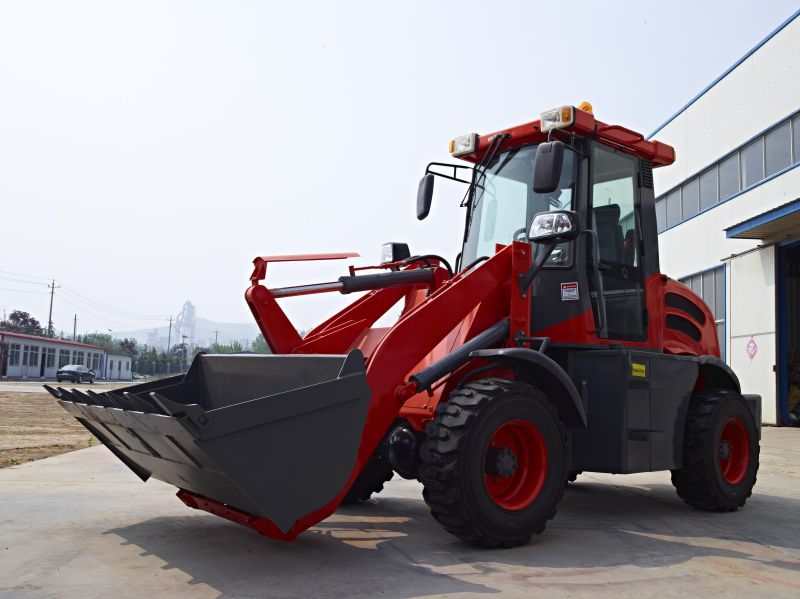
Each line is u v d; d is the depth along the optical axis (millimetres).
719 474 4781
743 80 14719
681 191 17562
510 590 2850
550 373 3803
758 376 14039
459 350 3811
